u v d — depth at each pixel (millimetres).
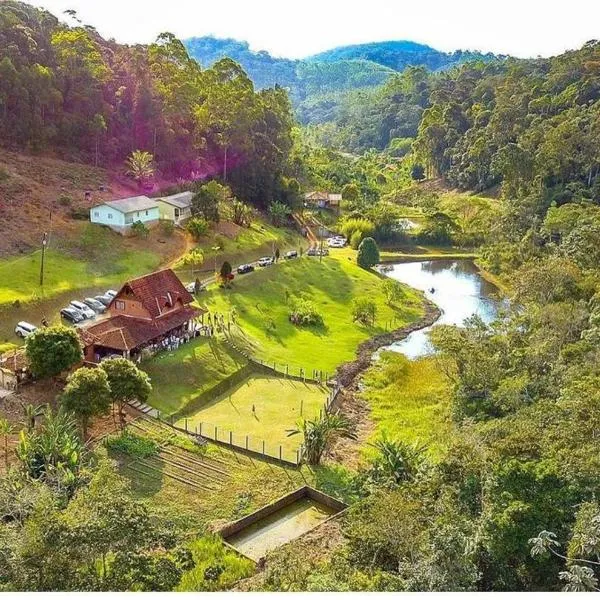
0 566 24094
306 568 31719
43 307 69062
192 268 88062
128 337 61125
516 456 33688
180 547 35875
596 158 124750
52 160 105875
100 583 24859
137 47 131125
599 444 33812
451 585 26281
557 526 30312
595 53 169375
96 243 86125
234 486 47156
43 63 111688
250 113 123250
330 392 63750
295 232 121875
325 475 49656
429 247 127250
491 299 98250
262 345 71875
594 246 83875
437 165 187000
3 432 45500
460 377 57156
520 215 118875
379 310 88938
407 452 46625
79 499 29688
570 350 53375
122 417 52594
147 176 110125
